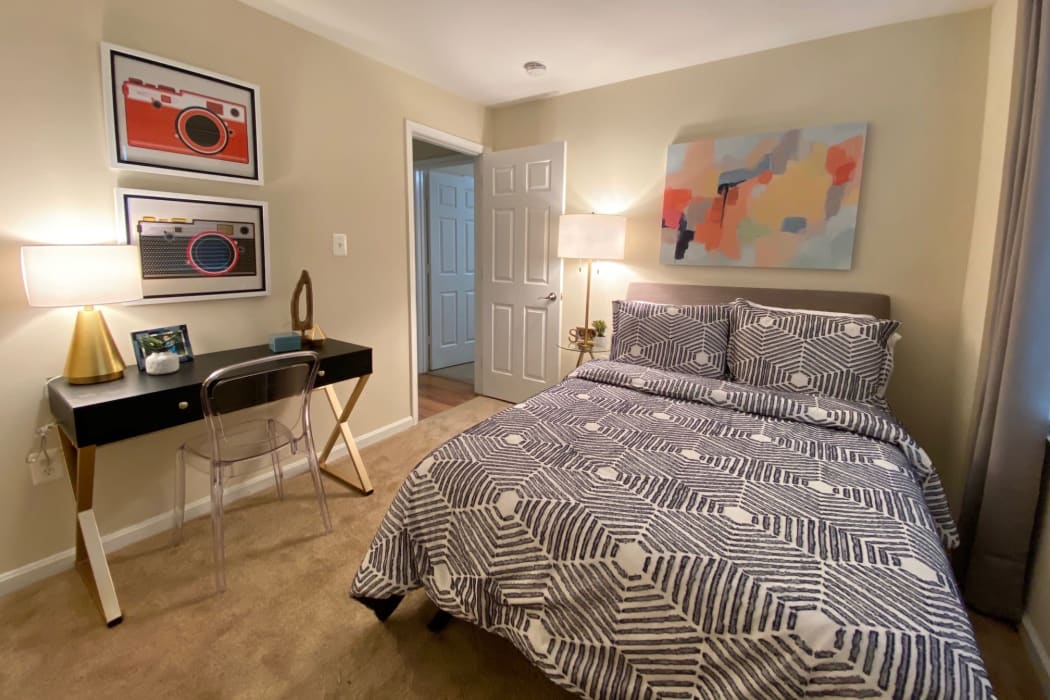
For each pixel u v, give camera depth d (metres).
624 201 3.15
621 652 1.08
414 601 1.72
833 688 0.87
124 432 1.59
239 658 1.46
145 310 1.97
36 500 1.76
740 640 0.96
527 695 1.36
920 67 2.25
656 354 2.52
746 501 1.24
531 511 1.25
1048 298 1.42
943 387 2.35
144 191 1.89
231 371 1.68
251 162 2.21
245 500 2.35
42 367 1.73
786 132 2.54
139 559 1.90
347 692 1.36
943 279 2.30
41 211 1.67
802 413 1.82
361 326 2.88
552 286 3.48
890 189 2.37
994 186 1.96
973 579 1.65
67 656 1.45
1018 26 1.55
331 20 2.30
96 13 1.73
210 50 2.04
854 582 0.97
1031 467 1.50
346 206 2.70
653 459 1.48
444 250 4.76
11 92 1.58
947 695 0.80
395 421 3.19
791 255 2.60
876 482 1.35
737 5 2.14
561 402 1.99
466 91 3.27
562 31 2.40
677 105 2.89
